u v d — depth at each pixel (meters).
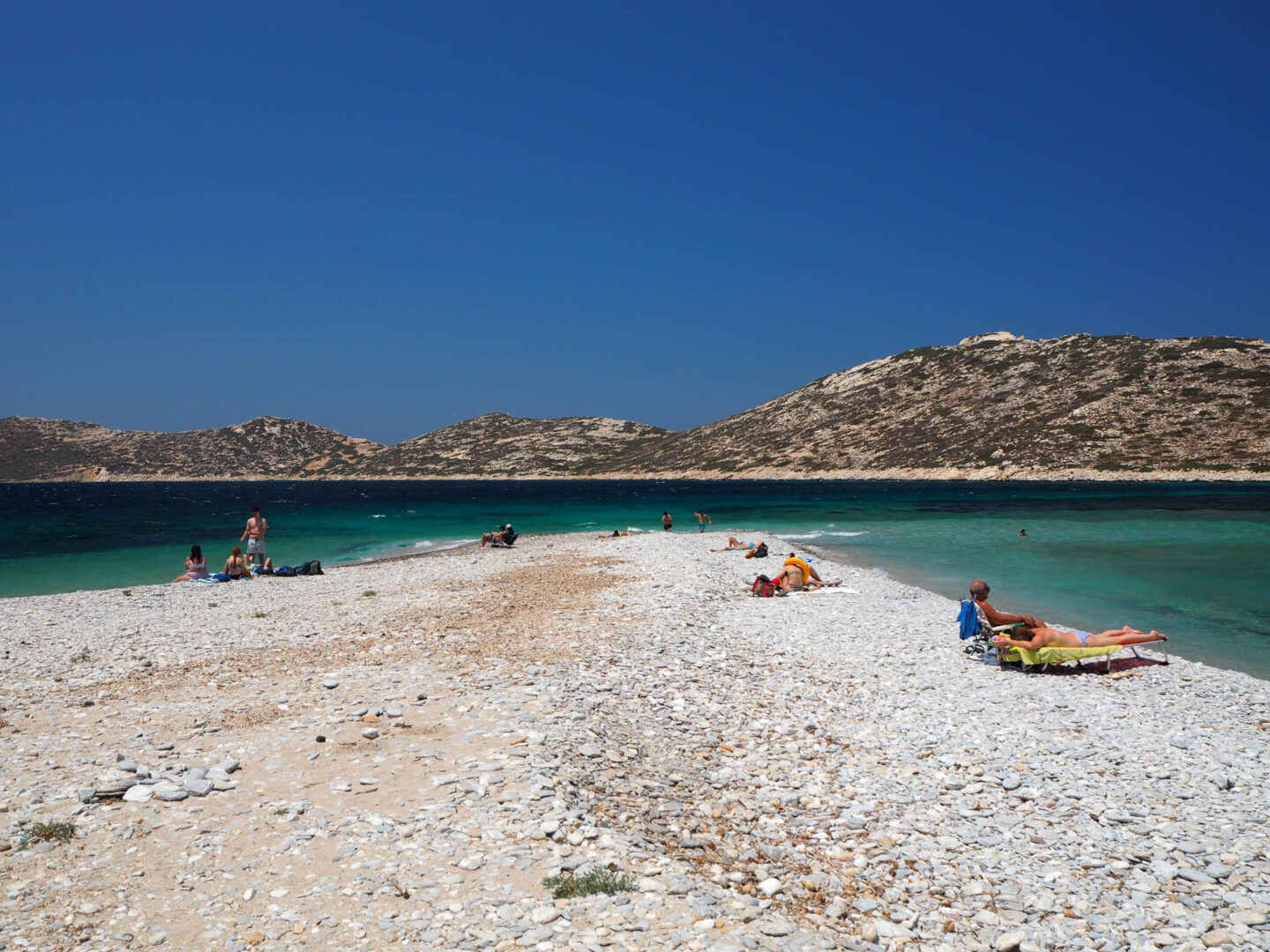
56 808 7.22
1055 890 6.48
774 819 7.72
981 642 14.61
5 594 25.75
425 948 5.20
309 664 13.48
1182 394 134.62
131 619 18.47
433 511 75.62
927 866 6.84
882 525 50.72
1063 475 120.06
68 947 5.11
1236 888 6.46
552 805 7.38
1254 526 45.19
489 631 16.12
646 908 5.76
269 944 5.21
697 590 21.50
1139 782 8.62
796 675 13.06
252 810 7.23
